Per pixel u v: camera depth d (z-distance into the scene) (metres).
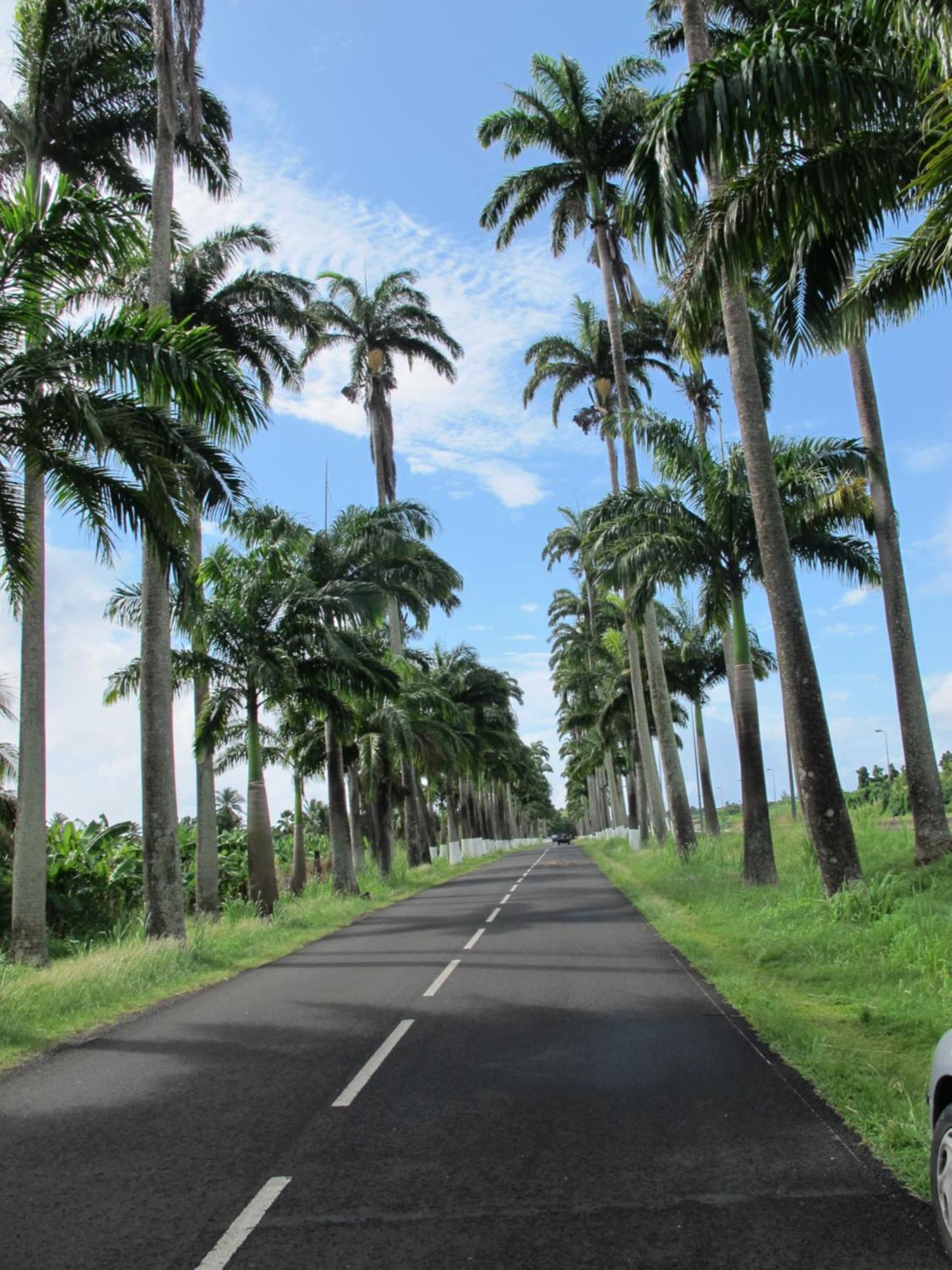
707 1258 4.00
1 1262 4.14
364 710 28.38
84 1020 9.80
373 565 27.77
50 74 18.02
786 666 15.13
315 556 27.05
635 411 19.55
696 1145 5.34
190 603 14.06
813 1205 4.48
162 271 17.80
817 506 17.73
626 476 28.84
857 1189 4.64
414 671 35.19
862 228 10.81
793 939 11.84
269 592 22.52
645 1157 5.19
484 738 55.09
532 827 169.25
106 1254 4.20
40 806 15.41
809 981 9.85
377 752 31.16
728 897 16.73
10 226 11.49
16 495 12.67
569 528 52.47
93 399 12.29
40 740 15.52
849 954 10.70
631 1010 9.15
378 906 24.42
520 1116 5.98
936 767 16.44
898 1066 6.68
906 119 9.96
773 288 12.27
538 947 14.10
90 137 19.30
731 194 10.70
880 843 19.34
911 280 10.88
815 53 9.38
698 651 38.38
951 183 8.05
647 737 34.38
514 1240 4.24
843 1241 4.10
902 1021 7.78
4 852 24.84
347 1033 8.68
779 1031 7.66
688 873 22.36
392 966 12.92
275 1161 5.30
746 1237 4.18
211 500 16.41
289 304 24.00
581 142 29.19
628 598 22.75
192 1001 10.95
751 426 15.75
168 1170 5.21
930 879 14.15
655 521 19.77
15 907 15.06
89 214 11.80
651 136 9.88
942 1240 3.98
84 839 28.28
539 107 29.02
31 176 17.56
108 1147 5.62
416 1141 5.58
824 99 9.52
